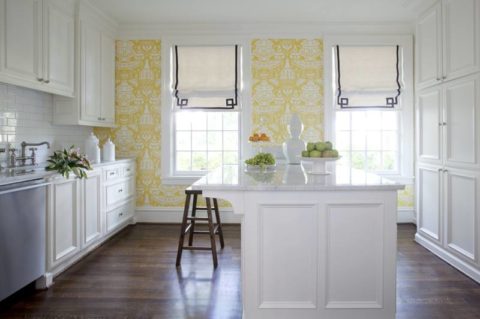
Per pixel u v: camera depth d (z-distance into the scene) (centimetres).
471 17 277
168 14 433
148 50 471
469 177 284
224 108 467
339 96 463
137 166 476
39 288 265
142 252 354
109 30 449
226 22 459
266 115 468
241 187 196
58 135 390
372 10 422
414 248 361
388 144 480
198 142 484
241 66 468
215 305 239
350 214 200
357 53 464
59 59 342
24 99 333
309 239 201
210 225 312
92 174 347
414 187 470
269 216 201
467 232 288
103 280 283
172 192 477
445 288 264
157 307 236
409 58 465
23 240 241
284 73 467
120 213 423
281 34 465
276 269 201
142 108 473
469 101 282
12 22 275
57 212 284
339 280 202
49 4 324
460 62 292
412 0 359
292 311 202
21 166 315
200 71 468
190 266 314
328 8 416
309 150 251
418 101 369
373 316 201
